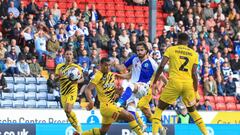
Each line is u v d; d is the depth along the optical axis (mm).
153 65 22750
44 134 24297
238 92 34656
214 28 37500
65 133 24453
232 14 38906
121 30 34688
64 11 37344
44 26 33719
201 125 21500
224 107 33938
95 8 37438
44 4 34688
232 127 26219
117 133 24281
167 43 34438
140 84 22859
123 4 39031
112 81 21312
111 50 33875
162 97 21250
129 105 23266
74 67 22531
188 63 21000
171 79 21078
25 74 31938
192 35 35812
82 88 31109
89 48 33594
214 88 34125
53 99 31625
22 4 34812
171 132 25156
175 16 37656
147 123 26312
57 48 33219
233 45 37188
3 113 29047
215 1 40094
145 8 39125
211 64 34969
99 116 29781
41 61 32781
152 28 34812
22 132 24078
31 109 29359
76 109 29547
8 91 31281
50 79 31672
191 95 21141
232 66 35812
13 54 32156
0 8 34656
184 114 29469
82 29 34188
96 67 31938
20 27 33375
